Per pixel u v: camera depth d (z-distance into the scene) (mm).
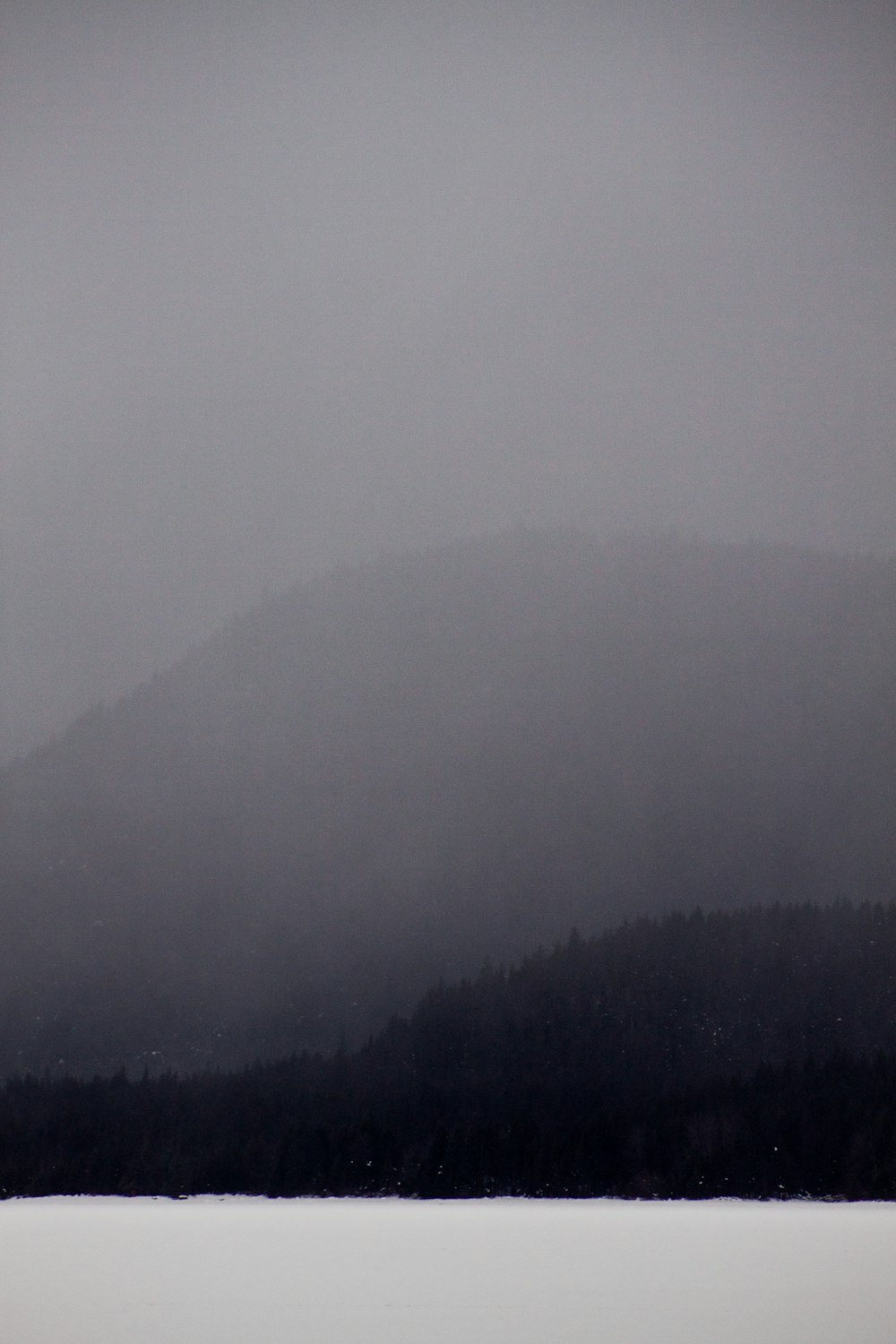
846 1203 108875
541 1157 121875
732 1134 121312
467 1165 121062
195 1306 46500
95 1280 54500
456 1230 80438
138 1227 83688
